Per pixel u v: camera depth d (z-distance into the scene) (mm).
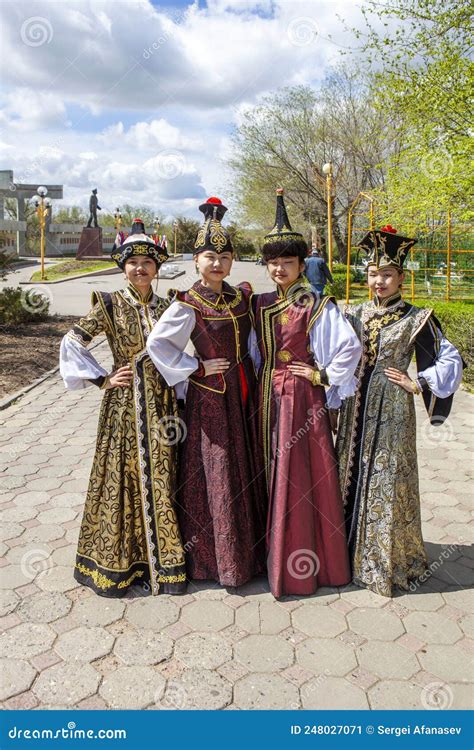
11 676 2537
